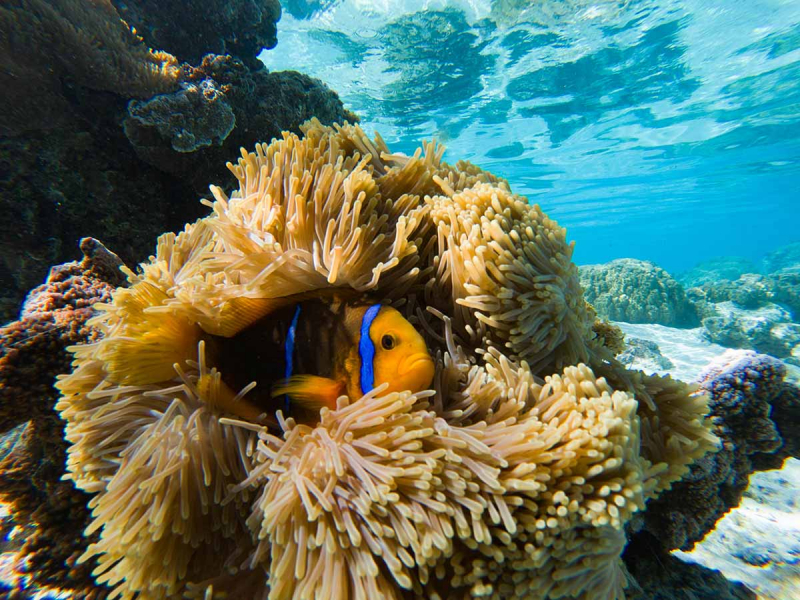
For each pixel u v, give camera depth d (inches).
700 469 10.9
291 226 8.1
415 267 8.9
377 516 6.0
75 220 19.4
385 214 8.5
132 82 18.9
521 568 5.9
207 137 19.7
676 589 10.4
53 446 9.7
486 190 8.6
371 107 66.6
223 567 7.1
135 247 20.3
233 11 24.7
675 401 8.5
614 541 6.1
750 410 12.9
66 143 19.1
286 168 8.8
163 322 7.8
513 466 6.2
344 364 7.4
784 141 103.5
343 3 43.6
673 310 58.2
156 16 23.4
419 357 7.0
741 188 162.7
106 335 8.4
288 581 6.0
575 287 8.7
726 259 135.7
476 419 7.4
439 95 64.2
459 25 49.0
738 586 11.1
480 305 7.9
